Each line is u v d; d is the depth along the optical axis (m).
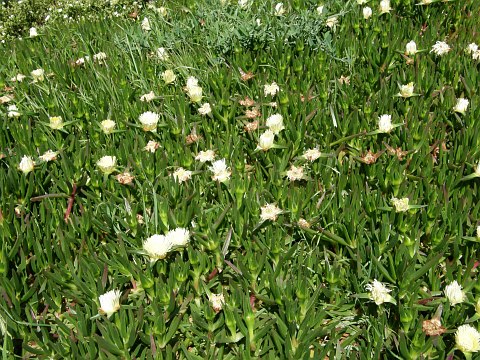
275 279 1.02
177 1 2.38
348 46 1.78
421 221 1.15
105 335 0.93
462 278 1.03
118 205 1.27
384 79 1.57
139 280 1.05
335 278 1.04
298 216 1.16
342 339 1.01
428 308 0.96
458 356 0.92
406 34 1.80
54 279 1.05
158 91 1.66
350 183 1.25
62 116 1.58
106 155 1.38
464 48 1.67
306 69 1.71
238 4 2.10
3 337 0.96
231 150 1.37
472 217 1.12
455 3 1.93
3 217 1.17
